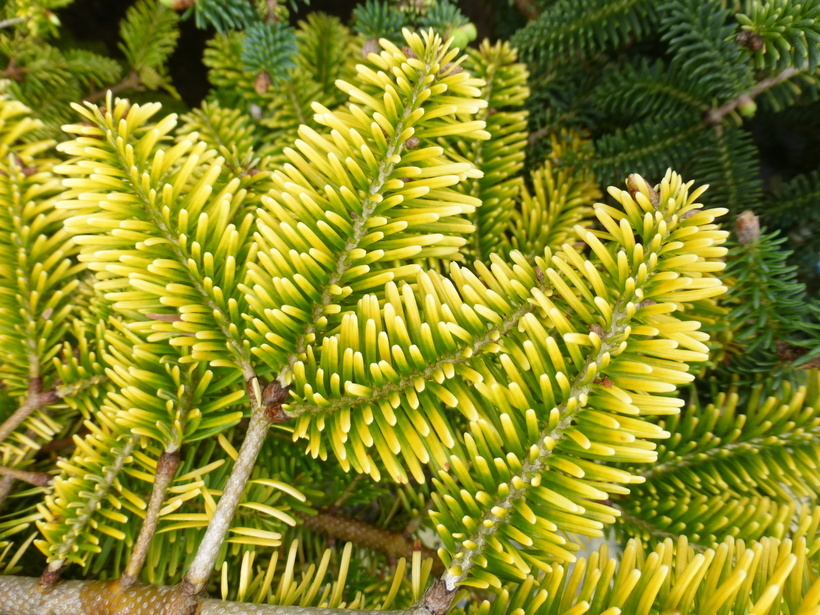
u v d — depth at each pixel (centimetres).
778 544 16
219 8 24
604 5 27
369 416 16
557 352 16
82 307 21
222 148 20
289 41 24
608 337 16
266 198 17
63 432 22
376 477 16
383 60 17
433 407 16
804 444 22
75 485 18
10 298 19
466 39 24
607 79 28
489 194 24
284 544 23
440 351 17
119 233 17
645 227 15
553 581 16
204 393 18
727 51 25
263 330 17
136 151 17
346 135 18
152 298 17
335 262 17
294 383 18
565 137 29
